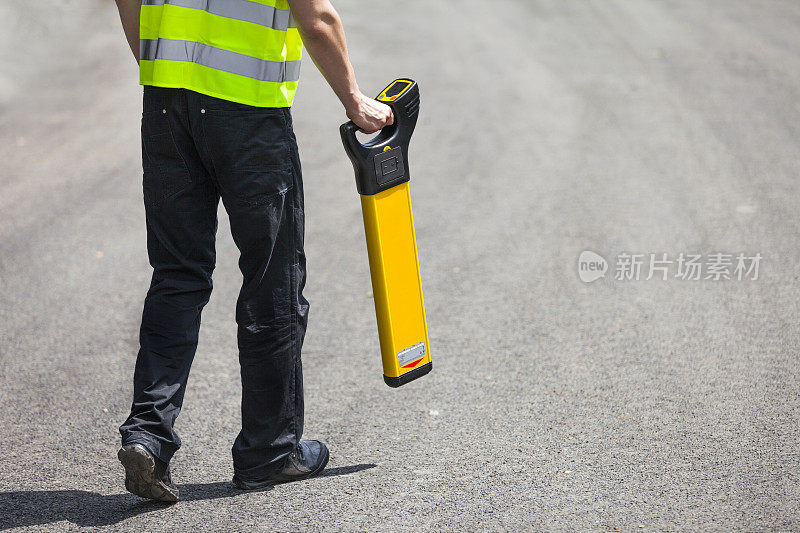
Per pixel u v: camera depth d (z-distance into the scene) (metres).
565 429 6.84
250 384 5.80
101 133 17.70
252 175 5.46
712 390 7.47
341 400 7.54
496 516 5.50
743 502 5.60
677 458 6.27
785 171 14.24
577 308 9.55
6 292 10.25
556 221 12.43
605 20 29.69
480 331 9.03
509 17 30.77
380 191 5.99
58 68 23.39
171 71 5.37
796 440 6.50
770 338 8.58
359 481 6.05
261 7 5.31
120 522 5.48
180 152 5.49
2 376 8.05
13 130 17.97
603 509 5.55
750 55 23.50
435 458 6.40
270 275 5.70
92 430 6.98
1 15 27.66
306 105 19.72
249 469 5.89
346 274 10.87
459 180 14.50
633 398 7.38
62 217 13.02
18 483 6.09
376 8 32.72
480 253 11.36
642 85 20.70
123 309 9.78
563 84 21.08
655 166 14.81
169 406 5.52
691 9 31.06
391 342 6.23
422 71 22.61
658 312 9.36
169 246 5.61
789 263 10.58
